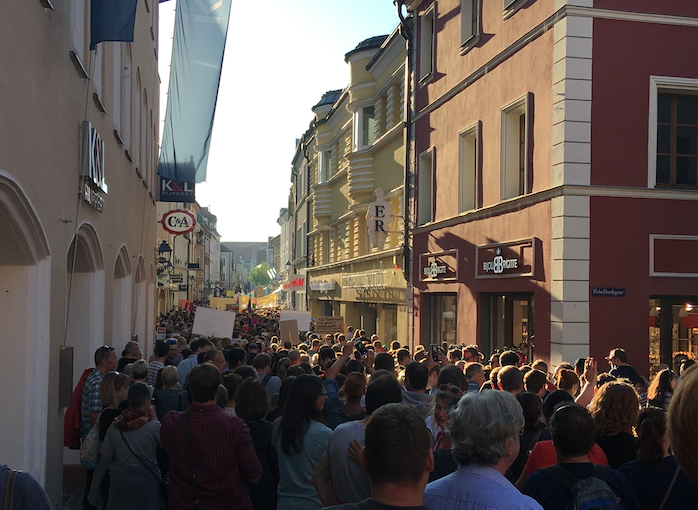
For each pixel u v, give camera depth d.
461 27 17.30
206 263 101.69
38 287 6.96
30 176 6.29
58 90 7.36
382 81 25.97
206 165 15.40
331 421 6.18
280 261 105.81
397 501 2.53
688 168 12.82
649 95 12.47
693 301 12.73
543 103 13.02
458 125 17.48
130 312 14.97
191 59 14.78
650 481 3.68
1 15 5.38
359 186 27.91
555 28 12.60
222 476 4.62
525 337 13.97
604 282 12.12
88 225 9.23
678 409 1.84
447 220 17.83
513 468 4.78
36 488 2.42
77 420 7.54
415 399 5.69
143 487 5.37
